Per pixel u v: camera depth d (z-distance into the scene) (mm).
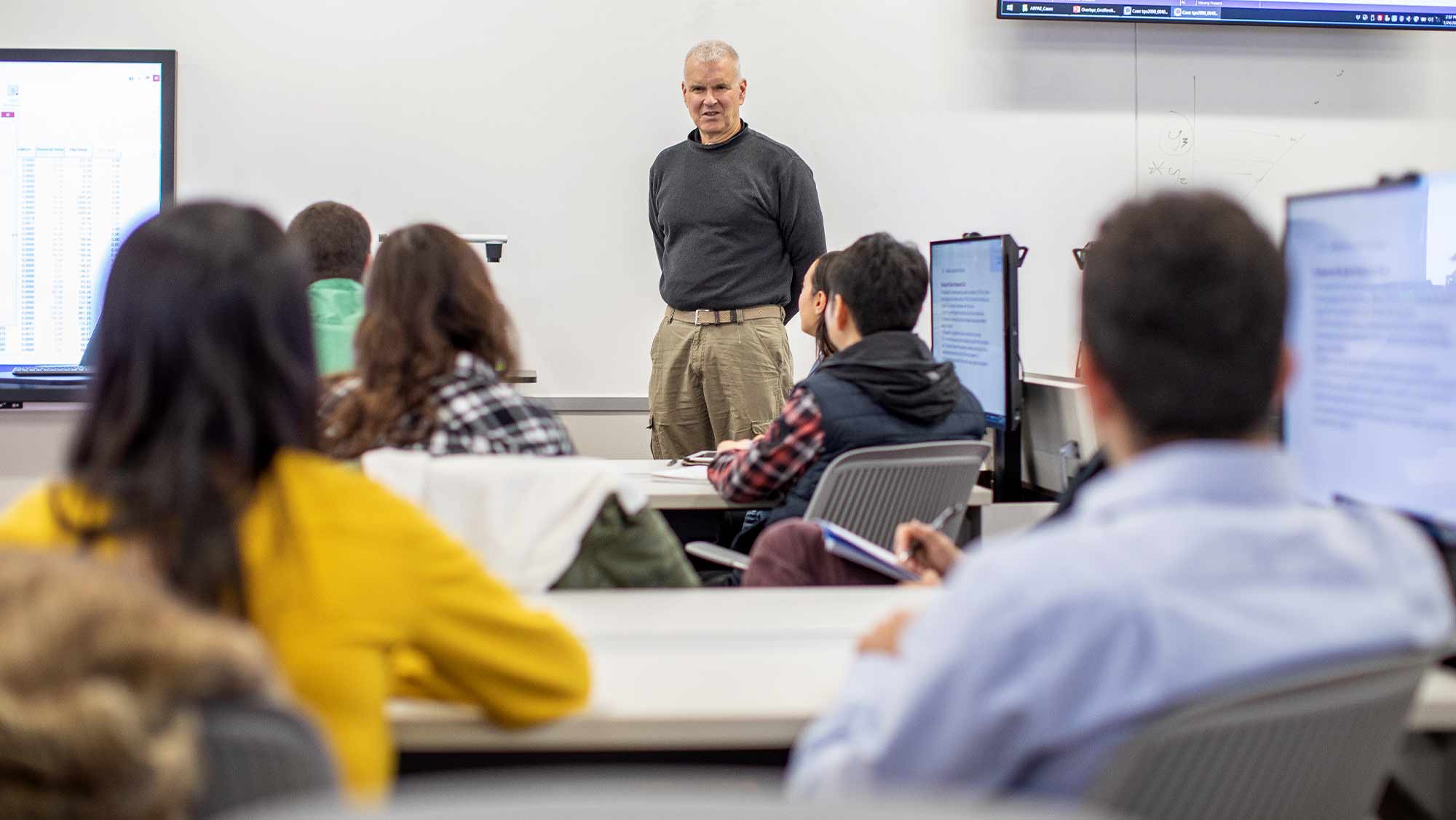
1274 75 4750
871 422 2570
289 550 985
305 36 4410
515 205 4535
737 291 4160
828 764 920
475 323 1861
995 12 4605
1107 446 932
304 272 1030
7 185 4344
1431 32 4785
